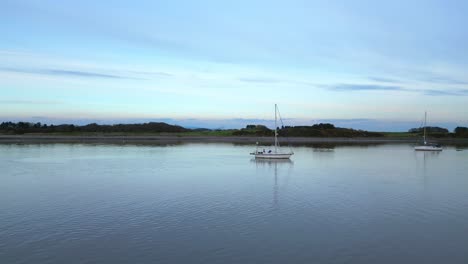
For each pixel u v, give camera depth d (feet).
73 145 327.67
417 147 297.74
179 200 92.48
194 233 66.44
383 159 215.92
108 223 72.02
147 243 61.41
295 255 57.11
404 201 93.76
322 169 161.89
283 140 459.32
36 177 130.93
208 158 212.23
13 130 547.08
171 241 62.34
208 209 83.35
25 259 54.80
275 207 85.81
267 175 140.36
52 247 59.47
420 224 73.41
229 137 478.18
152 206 85.87
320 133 520.42
